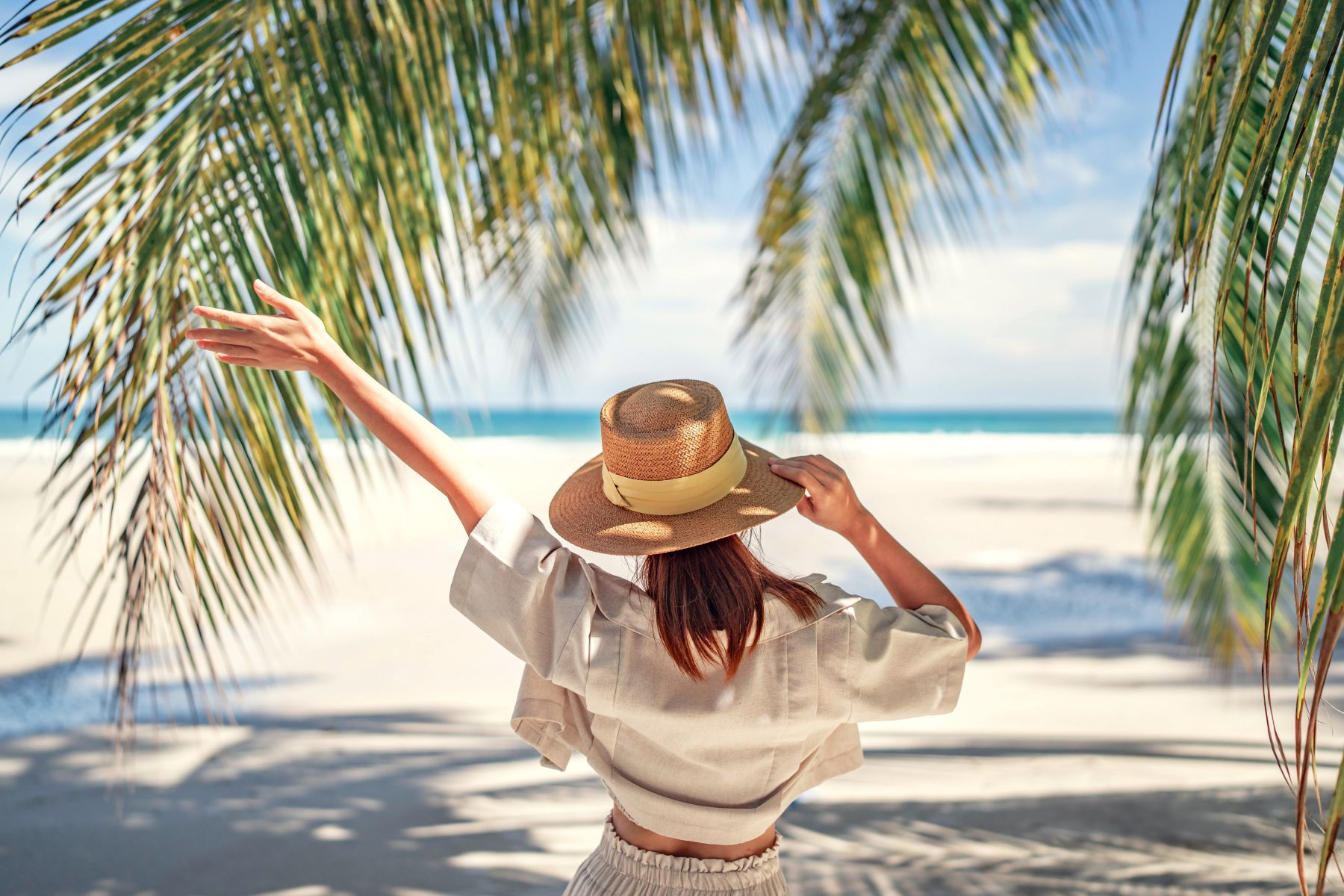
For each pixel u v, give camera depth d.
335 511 2.03
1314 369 0.89
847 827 3.83
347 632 7.74
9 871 3.51
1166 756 4.64
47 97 1.76
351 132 2.02
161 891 3.37
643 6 2.74
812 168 4.64
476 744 5.06
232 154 1.94
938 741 4.94
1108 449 39.16
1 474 20.75
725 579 1.34
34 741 5.05
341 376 1.35
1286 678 6.04
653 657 1.36
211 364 1.93
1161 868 3.41
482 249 2.32
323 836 3.85
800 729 1.38
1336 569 0.81
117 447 1.84
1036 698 5.75
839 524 1.45
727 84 2.93
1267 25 1.03
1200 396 3.11
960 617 1.48
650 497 1.37
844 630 1.37
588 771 4.66
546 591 1.36
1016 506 16.91
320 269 2.00
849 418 5.78
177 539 1.93
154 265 1.86
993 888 3.29
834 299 5.21
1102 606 8.70
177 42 1.86
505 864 3.60
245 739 5.12
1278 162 2.22
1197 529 3.65
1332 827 0.81
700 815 1.41
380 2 2.03
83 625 8.00
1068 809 3.98
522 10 2.31
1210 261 2.76
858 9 4.28
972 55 4.05
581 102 2.65
